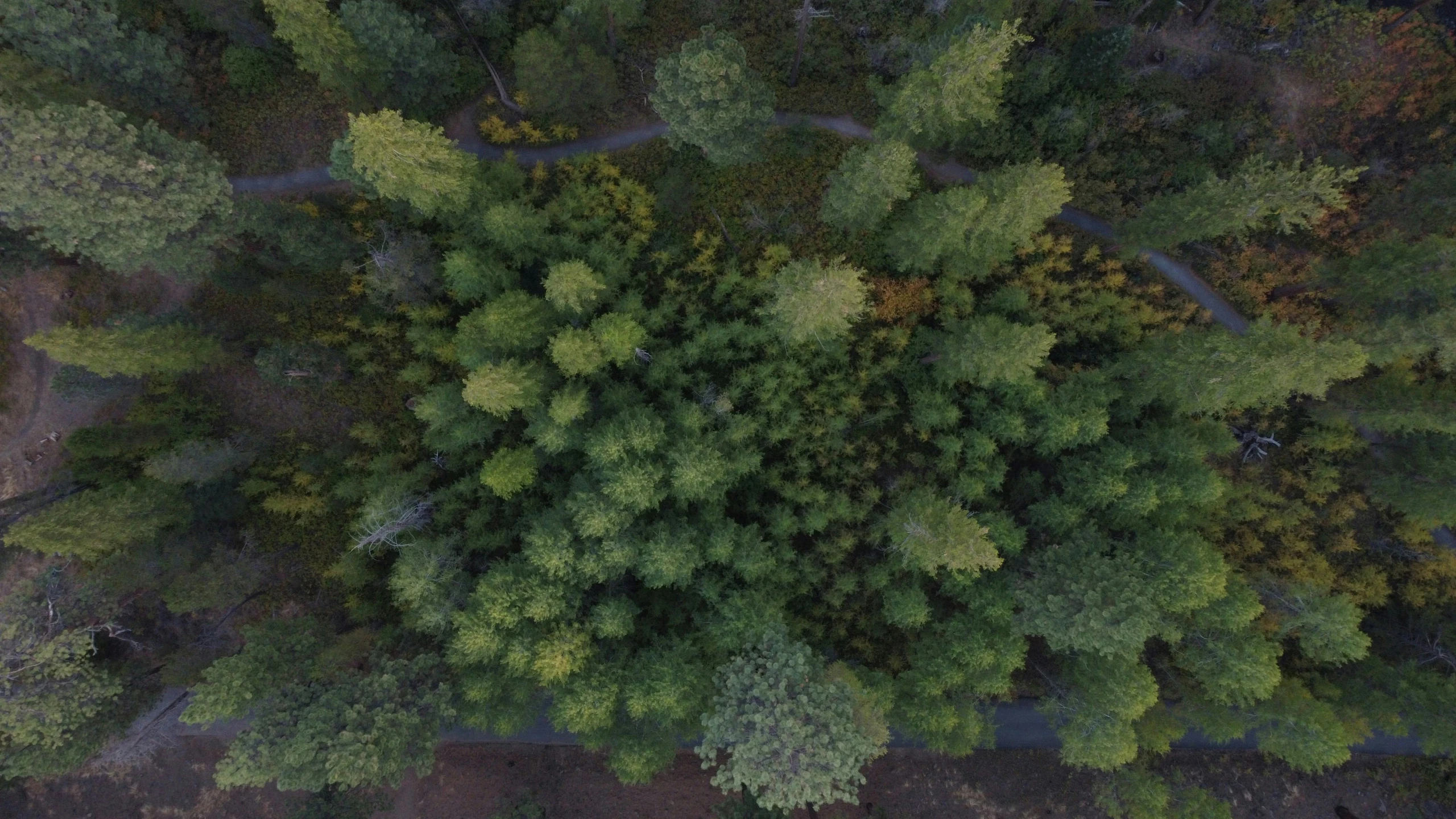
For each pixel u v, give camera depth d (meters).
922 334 37.34
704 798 40.19
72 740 30.88
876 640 37.78
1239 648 31.17
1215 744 41.69
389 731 28.39
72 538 29.75
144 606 38.38
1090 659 32.34
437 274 36.28
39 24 28.14
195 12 36.66
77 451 34.47
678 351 36.44
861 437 37.44
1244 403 30.34
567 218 36.81
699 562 31.95
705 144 30.97
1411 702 34.28
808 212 39.47
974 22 31.30
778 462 37.31
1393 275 31.70
